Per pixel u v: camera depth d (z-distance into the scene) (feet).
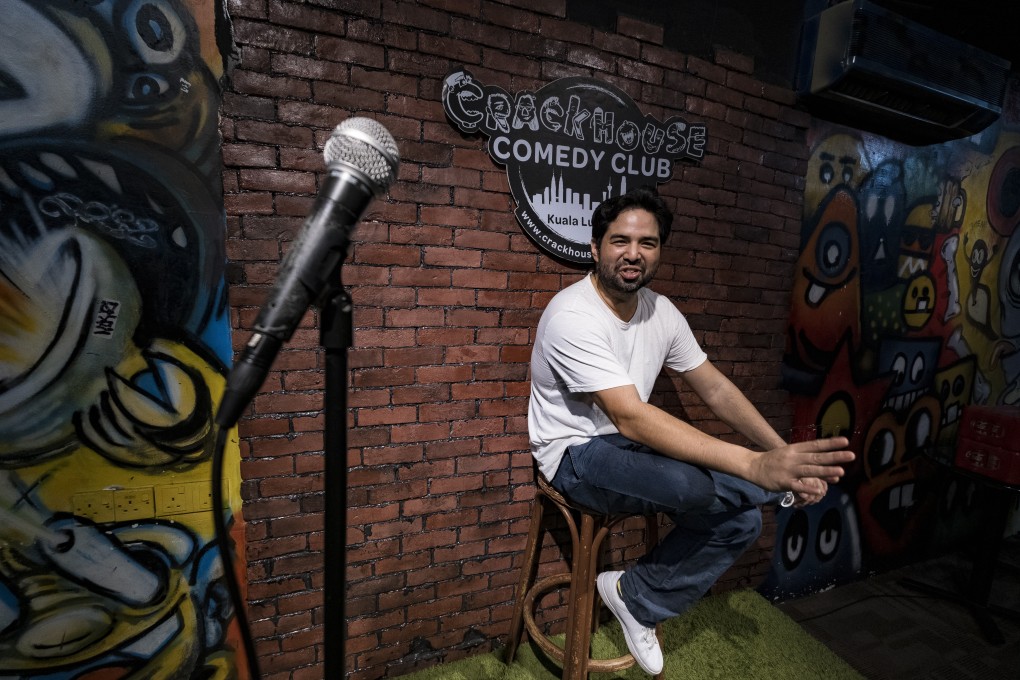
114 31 4.43
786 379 8.30
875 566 10.07
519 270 6.32
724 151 7.25
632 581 5.47
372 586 6.18
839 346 8.73
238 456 5.34
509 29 5.81
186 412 5.07
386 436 5.96
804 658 7.26
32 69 4.25
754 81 7.29
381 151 2.68
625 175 6.63
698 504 4.77
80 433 4.75
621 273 5.22
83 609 4.98
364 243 5.53
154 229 4.75
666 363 6.42
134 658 5.22
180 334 4.95
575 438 5.62
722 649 7.27
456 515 6.48
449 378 6.16
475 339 6.22
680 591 5.27
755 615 8.00
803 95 7.53
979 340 10.67
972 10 7.66
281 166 5.08
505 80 5.87
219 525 2.61
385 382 5.86
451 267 5.95
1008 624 8.73
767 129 7.51
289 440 5.55
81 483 4.82
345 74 5.19
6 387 4.50
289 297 2.51
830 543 9.36
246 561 5.53
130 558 5.07
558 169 6.25
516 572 6.97
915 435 10.05
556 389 5.61
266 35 4.87
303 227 2.62
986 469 8.47
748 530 5.02
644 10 6.52
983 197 9.98
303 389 5.55
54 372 4.61
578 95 6.20
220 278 5.01
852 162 8.28
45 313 4.52
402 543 6.25
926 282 9.53
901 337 9.43
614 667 5.72
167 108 4.65
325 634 2.90
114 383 4.80
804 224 8.05
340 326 2.66
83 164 4.48
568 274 6.63
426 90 5.54
